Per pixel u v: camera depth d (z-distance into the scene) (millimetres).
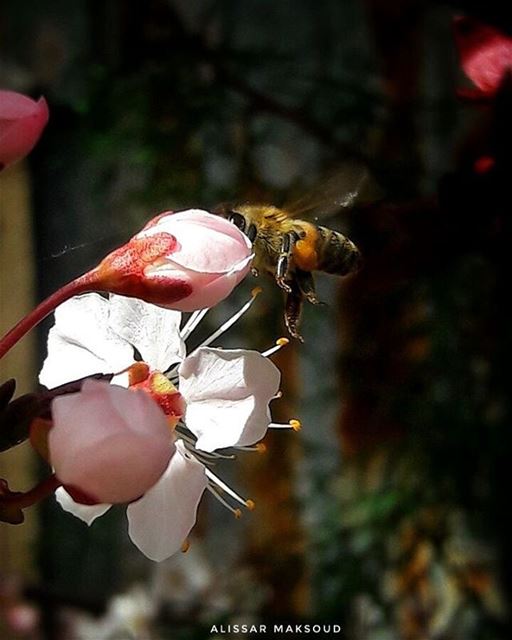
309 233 237
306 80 321
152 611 378
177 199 321
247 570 350
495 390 302
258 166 325
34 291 433
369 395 315
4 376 425
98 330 223
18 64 422
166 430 199
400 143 311
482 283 302
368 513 312
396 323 311
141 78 317
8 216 425
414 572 317
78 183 414
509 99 257
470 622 316
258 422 219
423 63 328
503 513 303
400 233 256
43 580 402
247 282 323
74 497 199
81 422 198
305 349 330
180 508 217
